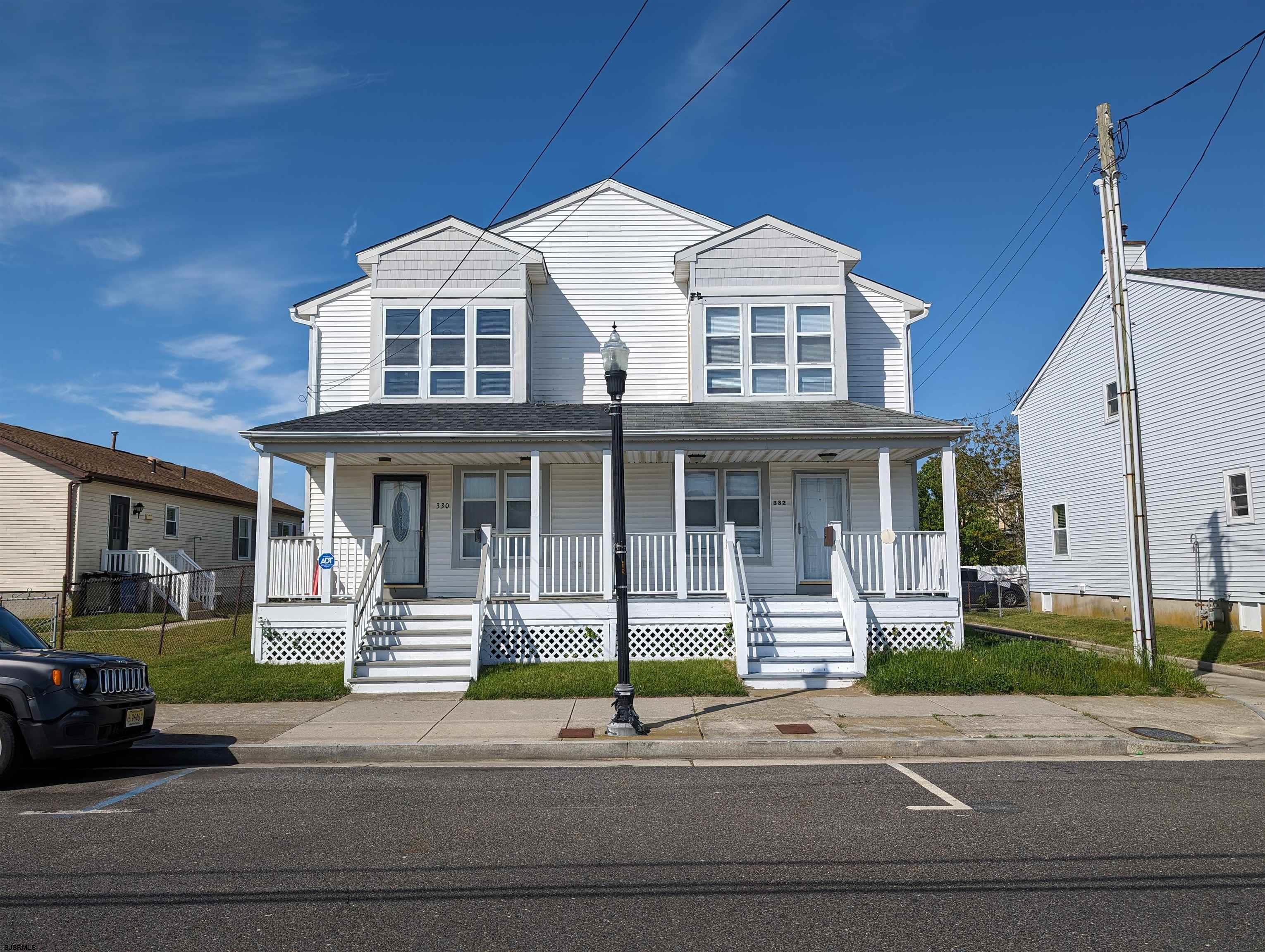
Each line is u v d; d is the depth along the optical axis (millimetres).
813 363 17078
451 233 17297
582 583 16312
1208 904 4711
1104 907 4660
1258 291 17688
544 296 18062
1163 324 20859
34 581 21078
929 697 11648
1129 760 8672
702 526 16906
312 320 17672
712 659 13625
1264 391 17703
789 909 4672
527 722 10188
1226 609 18688
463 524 16656
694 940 4273
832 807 6844
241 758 8961
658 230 18297
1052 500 26141
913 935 4312
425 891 4992
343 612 13977
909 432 14195
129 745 8469
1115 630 20219
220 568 26828
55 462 21328
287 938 4324
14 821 6562
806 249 17297
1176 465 20422
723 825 6359
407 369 17016
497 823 6434
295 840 6043
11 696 7664
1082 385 24406
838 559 14125
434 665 12781
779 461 16812
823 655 12922
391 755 9008
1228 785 7516
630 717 9570
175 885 5102
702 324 17109
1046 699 11523
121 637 17141
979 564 41125
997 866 5355
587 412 15922
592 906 4746
